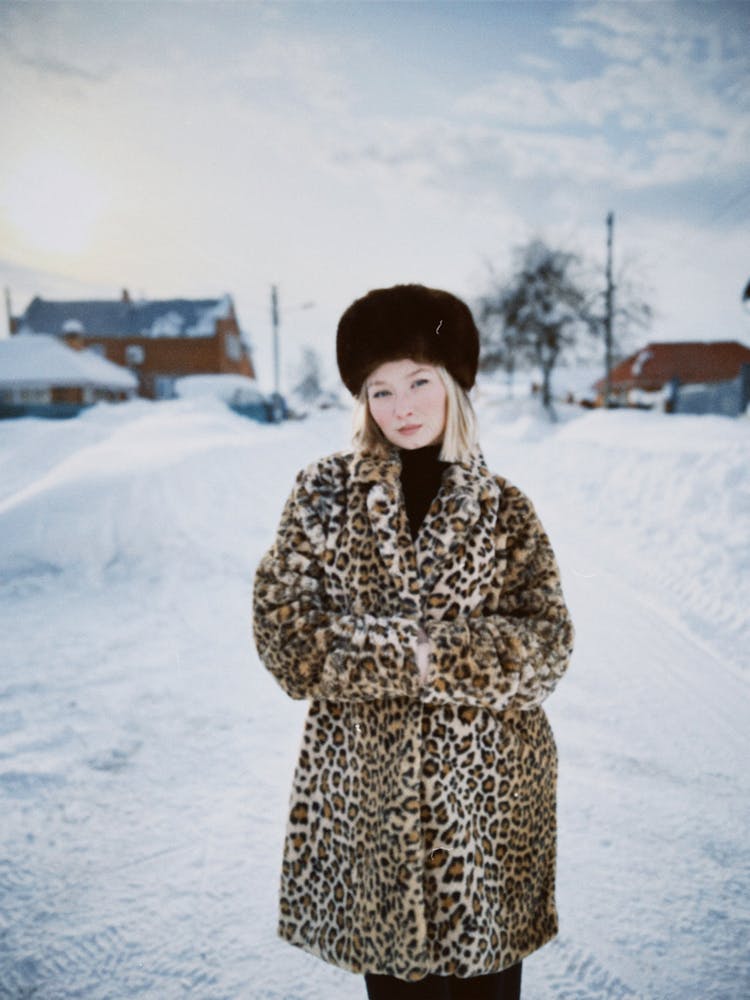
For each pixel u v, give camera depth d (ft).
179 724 10.95
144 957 6.37
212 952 6.43
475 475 4.58
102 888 7.27
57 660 13.57
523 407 119.85
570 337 113.29
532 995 5.93
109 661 13.56
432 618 4.32
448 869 4.16
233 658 13.76
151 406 65.72
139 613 16.52
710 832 8.06
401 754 4.21
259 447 32.65
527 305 112.16
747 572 16.89
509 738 4.43
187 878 7.42
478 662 4.08
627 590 17.15
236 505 24.21
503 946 4.30
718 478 23.44
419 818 4.14
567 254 112.06
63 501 21.61
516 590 4.58
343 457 4.91
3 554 19.49
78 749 10.12
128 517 21.24
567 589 17.39
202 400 68.03
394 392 4.56
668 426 41.73
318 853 4.53
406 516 4.52
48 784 9.18
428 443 4.68
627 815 8.40
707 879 7.28
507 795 4.40
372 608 4.45
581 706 11.30
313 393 221.87
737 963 6.21
